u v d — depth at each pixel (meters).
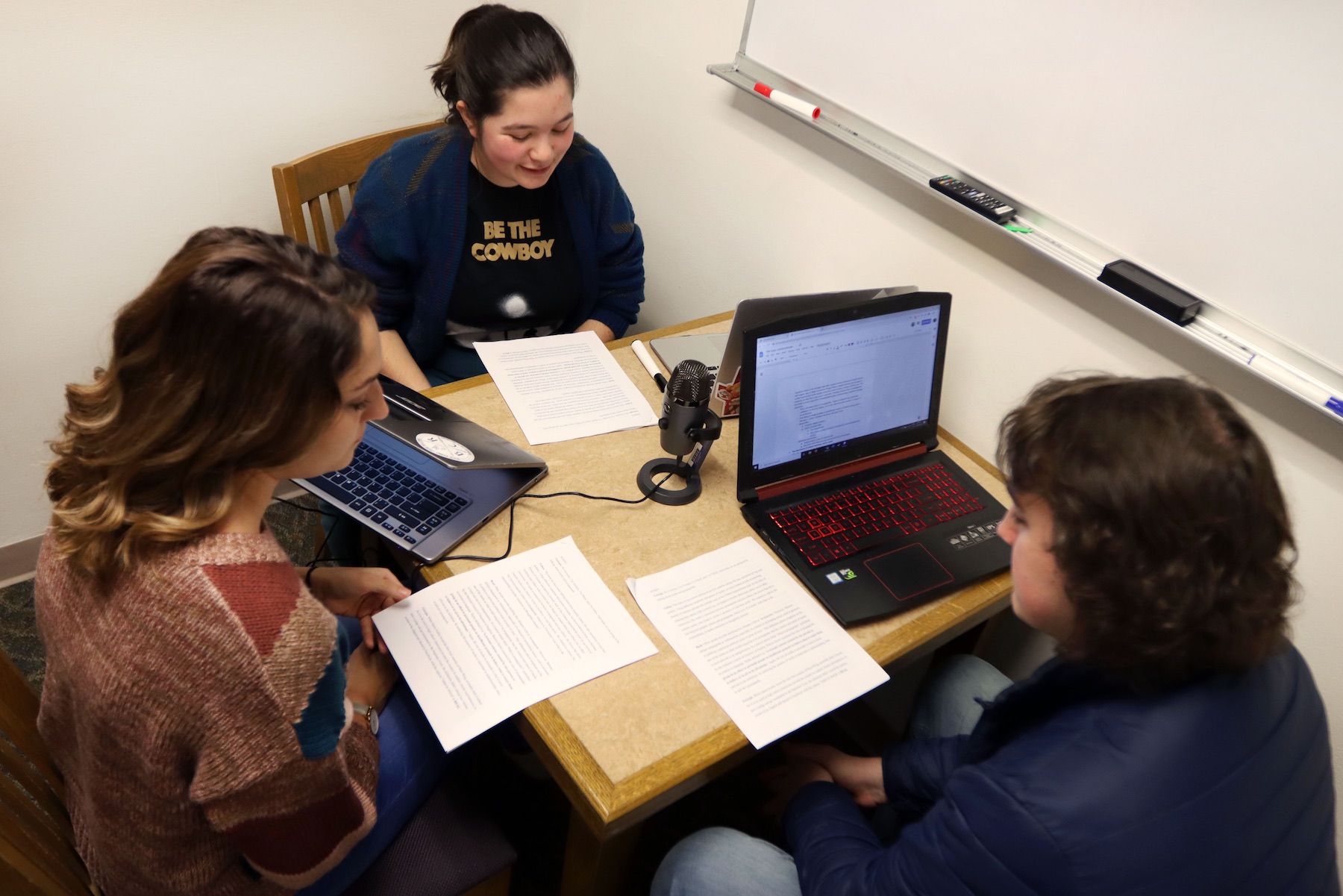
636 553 1.17
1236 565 0.67
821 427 1.28
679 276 2.03
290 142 1.82
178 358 0.70
